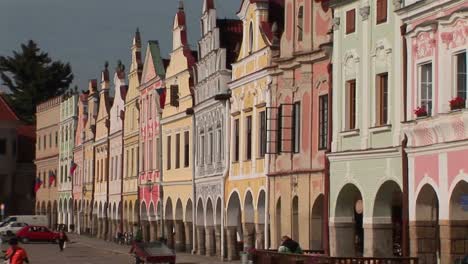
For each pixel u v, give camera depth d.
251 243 63.09
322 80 50.28
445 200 37.72
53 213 141.50
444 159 37.84
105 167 112.81
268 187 57.62
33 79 183.12
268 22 59.97
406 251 40.59
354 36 45.44
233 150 66.25
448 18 37.41
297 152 53.50
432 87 38.78
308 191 51.47
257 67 60.28
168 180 84.69
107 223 111.12
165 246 61.66
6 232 109.00
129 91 102.12
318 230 51.19
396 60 41.97
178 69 82.69
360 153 44.50
